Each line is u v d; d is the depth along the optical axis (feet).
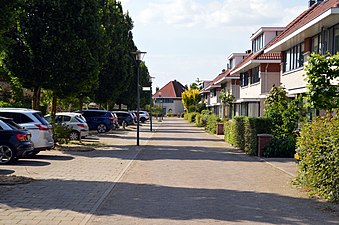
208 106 256.52
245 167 50.65
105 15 120.47
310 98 38.83
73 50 69.77
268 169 49.03
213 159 58.75
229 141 84.79
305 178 35.58
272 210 28.50
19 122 54.13
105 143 82.38
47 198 31.19
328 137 31.68
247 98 121.70
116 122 124.57
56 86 70.85
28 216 25.90
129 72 142.82
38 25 68.28
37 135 54.49
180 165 51.85
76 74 71.36
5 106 88.84
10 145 48.08
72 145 73.82
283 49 91.76
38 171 44.06
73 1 70.18
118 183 38.58
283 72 93.76
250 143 64.13
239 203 30.63
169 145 82.07
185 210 28.30
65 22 69.51
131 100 176.86
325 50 67.92
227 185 38.19
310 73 38.86
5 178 38.50
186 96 275.39
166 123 215.10
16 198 30.89
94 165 50.11
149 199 31.76
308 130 35.55
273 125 62.44
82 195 32.68
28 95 102.73
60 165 49.11
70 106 133.08
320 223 25.25
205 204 30.22
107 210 28.07
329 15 58.70
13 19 39.63
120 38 129.80
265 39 131.13
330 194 31.24
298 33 72.33
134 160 56.29
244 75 141.38
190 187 37.01
